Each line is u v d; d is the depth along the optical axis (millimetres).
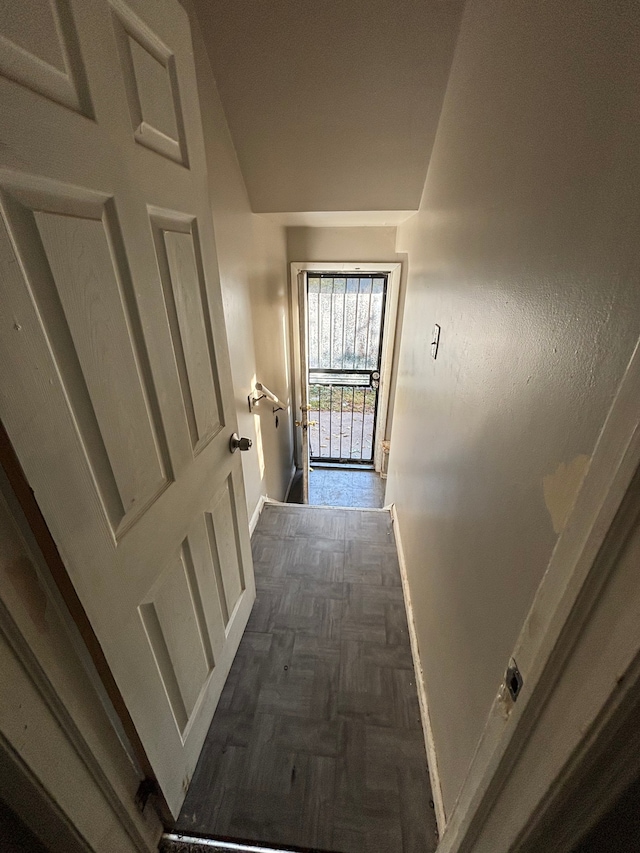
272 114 1474
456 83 1180
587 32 461
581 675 392
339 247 3072
